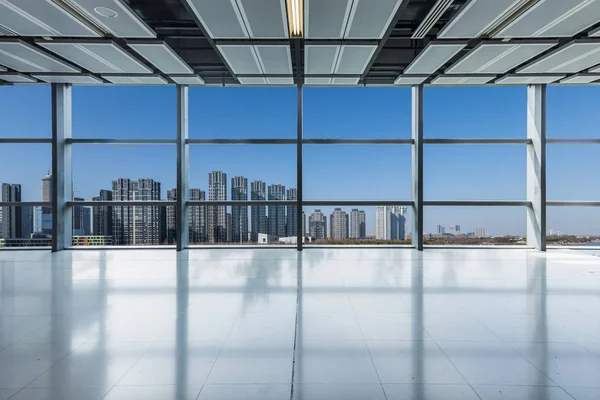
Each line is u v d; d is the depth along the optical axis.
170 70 7.58
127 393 2.48
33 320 3.96
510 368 2.84
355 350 3.18
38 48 6.54
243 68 7.48
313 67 7.44
